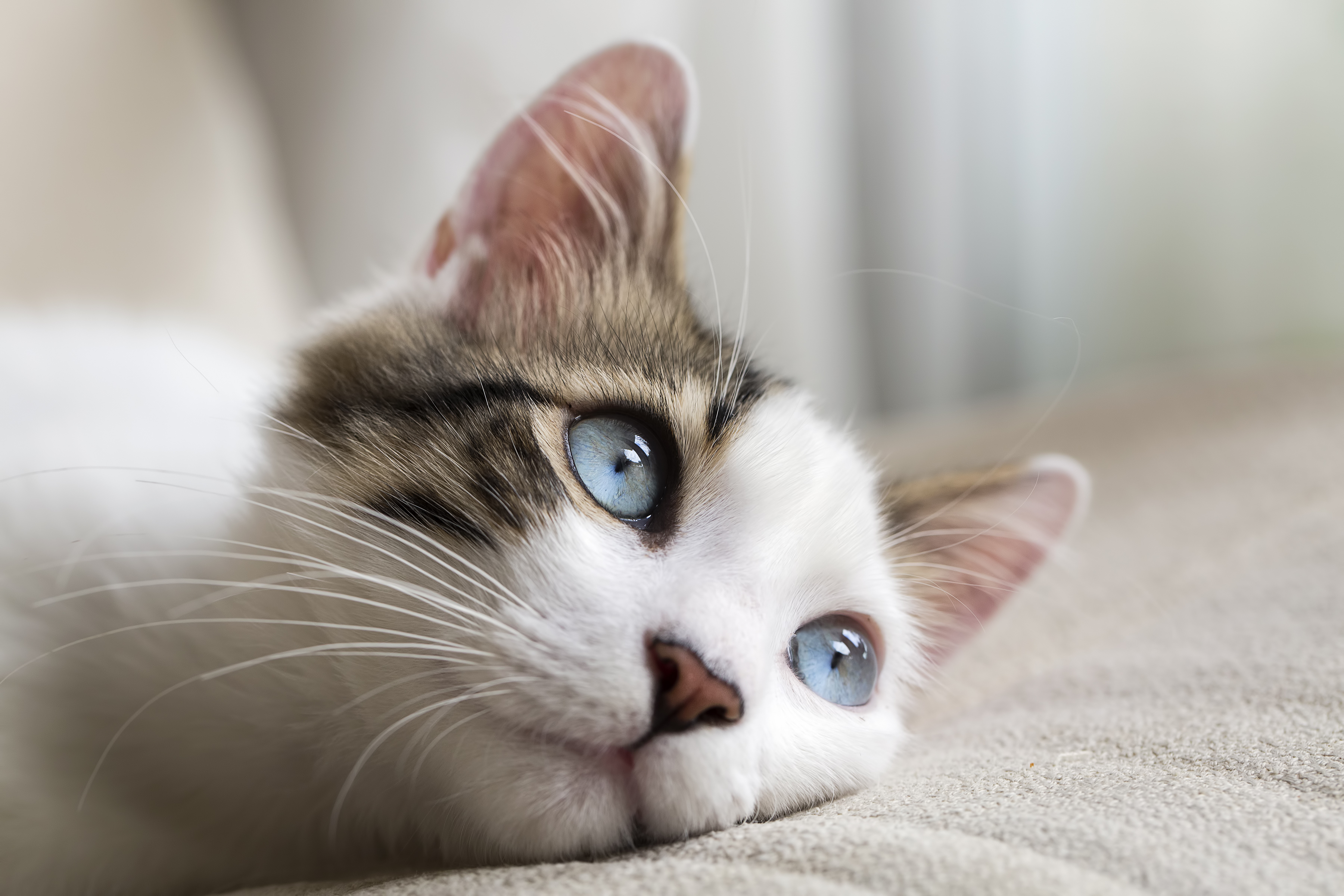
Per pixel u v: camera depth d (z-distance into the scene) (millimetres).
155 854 294
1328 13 658
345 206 550
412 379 290
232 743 292
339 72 534
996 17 699
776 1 600
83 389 346
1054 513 344
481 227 309
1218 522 400
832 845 242
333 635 277
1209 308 692
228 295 528
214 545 298
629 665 265
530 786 266
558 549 270
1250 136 675
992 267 723
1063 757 272
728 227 597
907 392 738
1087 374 716
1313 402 502
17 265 454
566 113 312
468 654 265
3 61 450
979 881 229
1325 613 315
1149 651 325
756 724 276
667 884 236
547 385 285
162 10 504
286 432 294
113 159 485
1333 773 252
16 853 282
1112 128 694
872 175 728
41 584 296
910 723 327
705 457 288
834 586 298
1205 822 241
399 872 282
